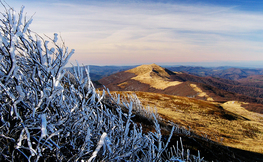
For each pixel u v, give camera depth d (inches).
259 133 983.6
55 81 46.2
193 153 240.4
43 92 43.3
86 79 56.8
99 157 56.6
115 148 60.4
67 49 48.5
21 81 47.9
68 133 51.0
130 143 66.3
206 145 302.0
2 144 42.8
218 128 940.0
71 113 51.5
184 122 901.8
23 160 45.0
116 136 64.1
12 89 48.2
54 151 50.6
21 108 48.4
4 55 42.8
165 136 270.2
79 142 57.8
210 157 249.4
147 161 68.9
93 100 58.7
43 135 35.6
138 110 429.4
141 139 68.4
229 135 821.2
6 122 40.3
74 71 56.4
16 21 43.1
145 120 373.4
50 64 48.8
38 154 38.5
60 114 53.1
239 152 406.0
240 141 723.4
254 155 415.5
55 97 53.9
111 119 66.2
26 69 51.9
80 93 57.3
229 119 1315.2
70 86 57.3
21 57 49.6
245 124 1200.8
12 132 42.4
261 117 1675.7
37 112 43.1
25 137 41.9
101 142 38.9
